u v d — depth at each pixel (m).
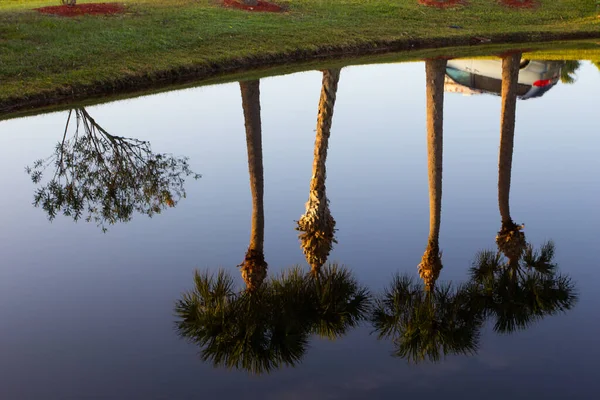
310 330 7.20
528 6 33.56
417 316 7.29
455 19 30.92
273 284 8.11
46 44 21.08
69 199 11.70
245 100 15.23
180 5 28.50
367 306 7.70
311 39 25.55
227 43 23.83
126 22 24.73
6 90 17.31
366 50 26.14
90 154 13.78
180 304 7.60
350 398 5.75
